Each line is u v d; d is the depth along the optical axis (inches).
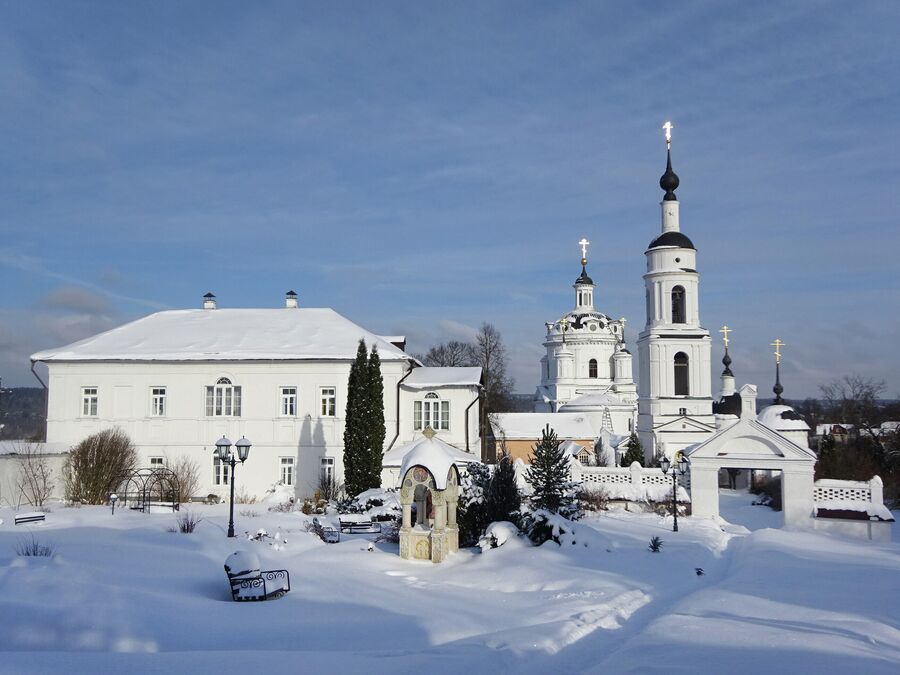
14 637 461.7
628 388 3649.1
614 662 422.6
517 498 1010.1
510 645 459.5
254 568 614.9
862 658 426.3
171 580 653.9
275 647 474.6
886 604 613.0
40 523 1043.3
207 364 1601.9
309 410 1578.5
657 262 2568.9
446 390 1647.4
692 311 2544.3
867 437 2282.2
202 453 1585.9
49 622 483.5
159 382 1604.3
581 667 437.4
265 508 1370.6
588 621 548.7
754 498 2043.6
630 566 804.0
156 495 1488.7
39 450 1441.9
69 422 1605.6
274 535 948.0
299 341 1646.2
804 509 1240.8
